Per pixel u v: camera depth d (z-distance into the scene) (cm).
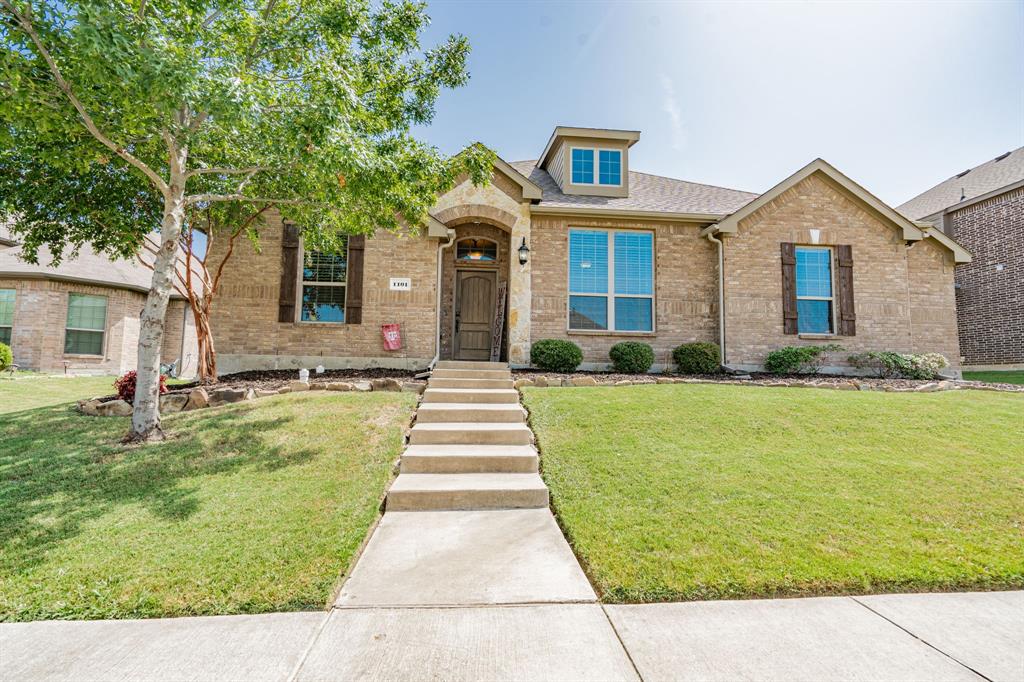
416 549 362
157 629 262
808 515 401
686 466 507
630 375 996
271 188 782
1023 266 1377
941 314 1173
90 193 723
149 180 733
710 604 290
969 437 607
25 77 451
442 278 1177
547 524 410
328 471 497
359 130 727
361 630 261
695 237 1170
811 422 656
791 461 524
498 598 295
